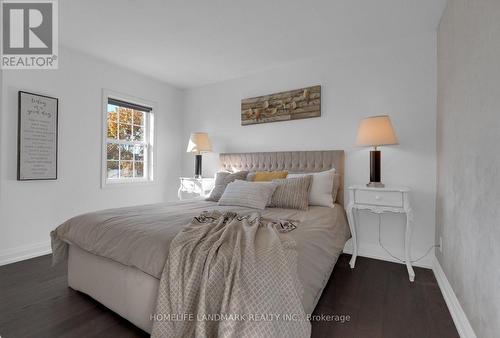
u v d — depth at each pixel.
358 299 1.88
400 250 2.62
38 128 2.71
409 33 2.53
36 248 2.72
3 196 2.51
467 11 1.51
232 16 2.28
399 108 2.64
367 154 2.80
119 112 3.62
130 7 2.17
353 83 2.89
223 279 1.10
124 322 1.57
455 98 1.76
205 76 3.77
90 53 3.07
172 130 4.26
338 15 2.25
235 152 3.79
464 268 1.51
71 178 3.01
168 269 1.25
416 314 1.69
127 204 3.62
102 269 1.68
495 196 1.11
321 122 3.07
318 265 1.45
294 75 3.28
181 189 3.89
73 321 1.58
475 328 1.32
